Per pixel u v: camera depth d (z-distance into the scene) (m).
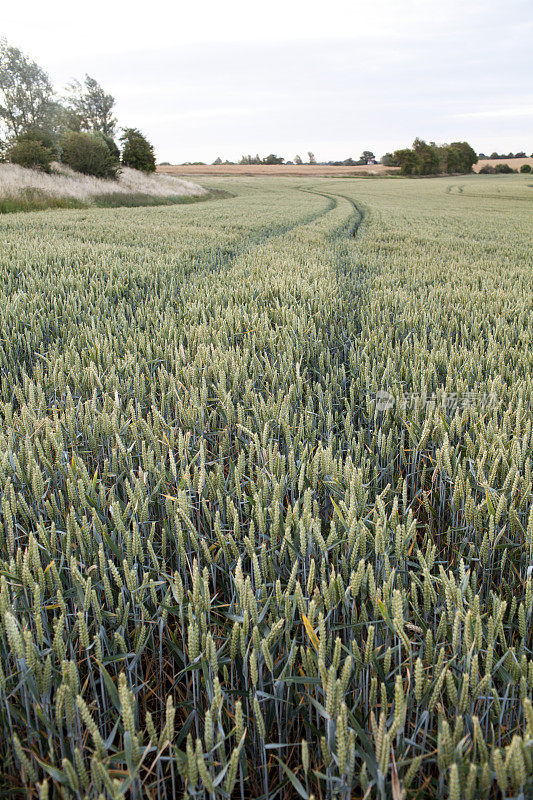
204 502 2.26
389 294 7.55
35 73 42.78
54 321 5.65
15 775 1.55
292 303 6.74
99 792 1.28
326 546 1.89
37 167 34.38
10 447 2.55
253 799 1.49
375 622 1.68
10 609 1.61
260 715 1.41
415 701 1.62
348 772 1.25
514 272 10.29
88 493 2.19
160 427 2.94
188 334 5.05
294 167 116.56
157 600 1.88
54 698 1.65
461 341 5.56
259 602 1.77
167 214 24.02
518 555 2.35
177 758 1.29
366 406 3.80
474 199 49.66
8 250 10.34
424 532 2.83
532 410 3.51
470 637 1.56
